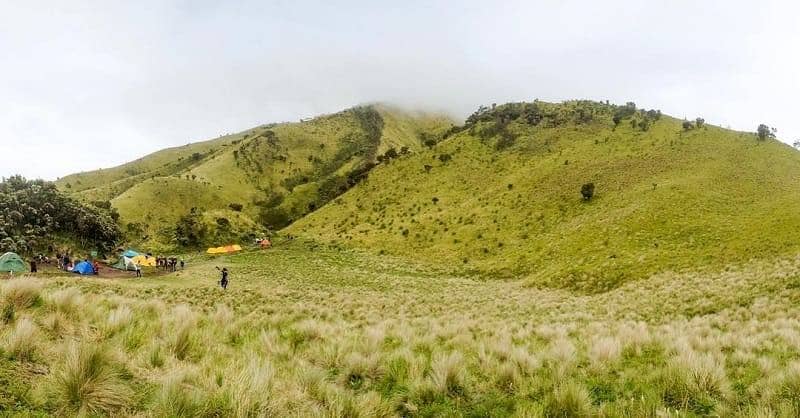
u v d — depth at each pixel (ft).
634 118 453.17
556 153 427.74
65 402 15.88
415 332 43.93
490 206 343.26
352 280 193.47
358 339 34.91
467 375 25.70
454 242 292.81
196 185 616.39
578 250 201.16
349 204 472.44
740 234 160.97
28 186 234.38
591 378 27.35
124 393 17.60
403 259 274.57
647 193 253.24
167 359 22.84
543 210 303.48
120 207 501.15
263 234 380.99
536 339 45.50
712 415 21.16
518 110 578.25
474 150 500.33
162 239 357.00
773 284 85.46
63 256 173.88
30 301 27.22
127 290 98.73
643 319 77.05
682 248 163.53
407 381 25.09
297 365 26.27
